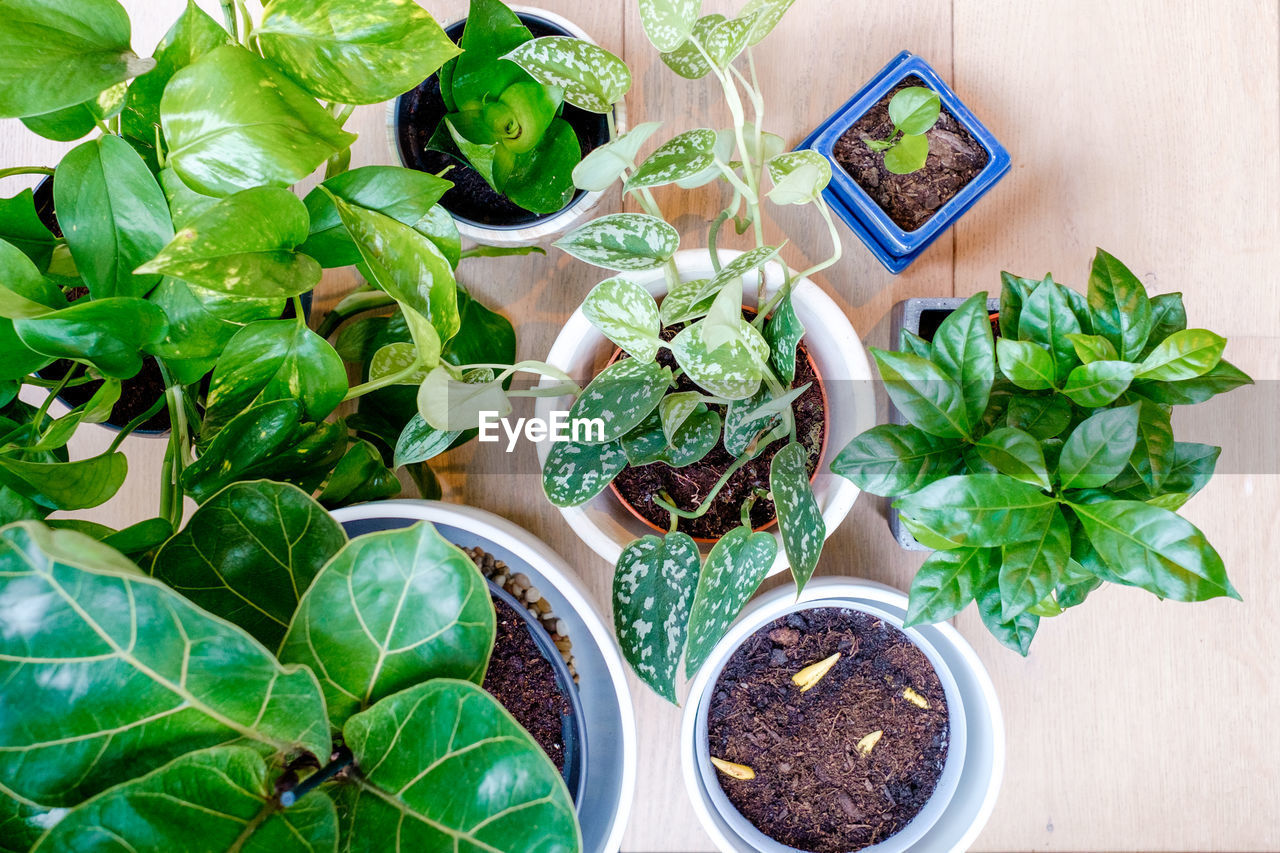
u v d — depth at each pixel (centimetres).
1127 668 98
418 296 61
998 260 96
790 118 95
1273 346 97
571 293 95
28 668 42
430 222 66
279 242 53
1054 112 96
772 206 94
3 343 55
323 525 56
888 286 95
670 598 72
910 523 64
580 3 93
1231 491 98
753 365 65
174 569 55
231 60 51
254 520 56
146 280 56
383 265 59
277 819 46
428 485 86
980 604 66
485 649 51
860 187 86
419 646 51
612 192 89
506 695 78
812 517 69
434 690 48
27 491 55
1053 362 64
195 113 51
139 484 91
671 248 68
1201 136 96
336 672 50
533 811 48
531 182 78
